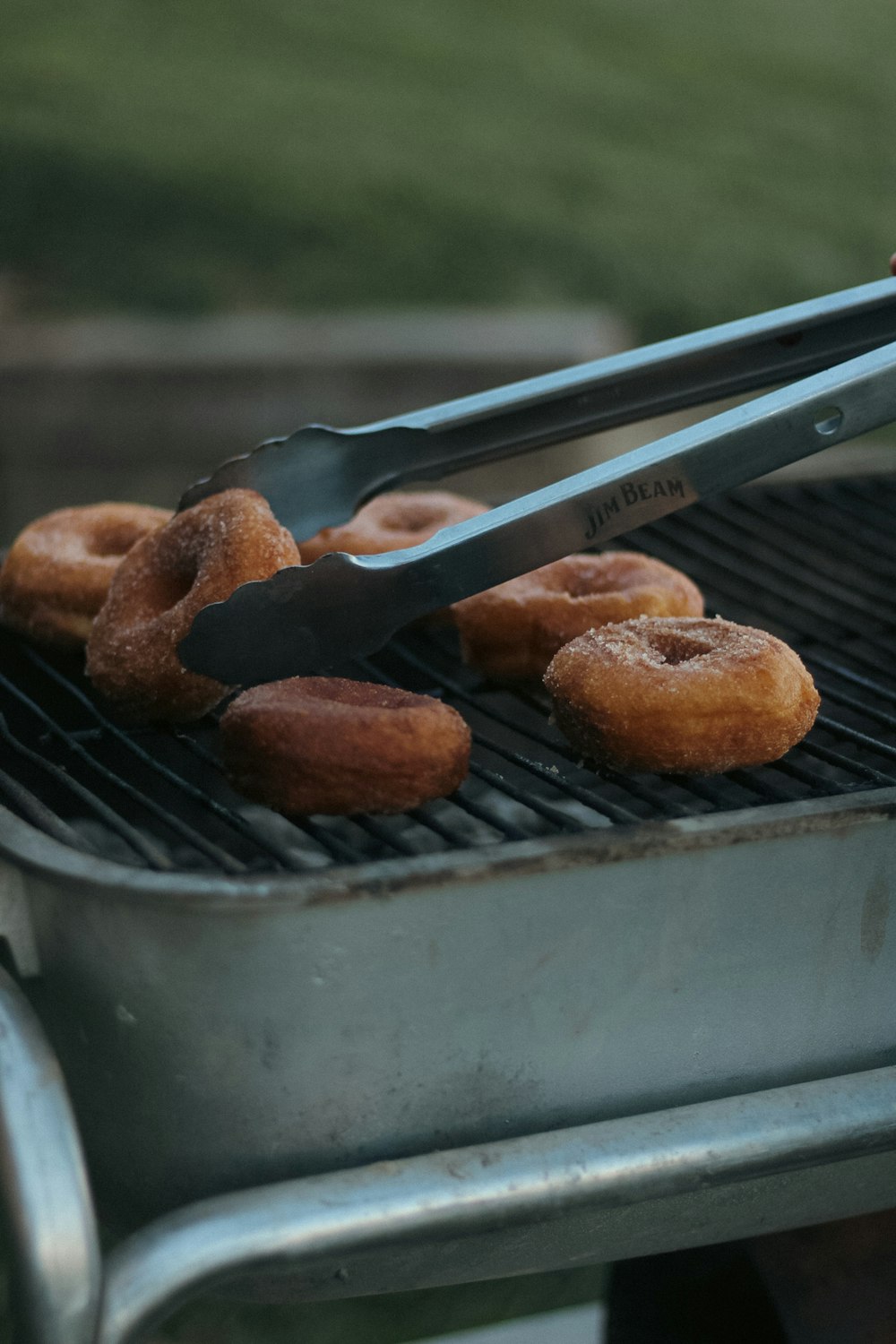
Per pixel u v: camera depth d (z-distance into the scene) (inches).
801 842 31.3
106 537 40.6
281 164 162.9
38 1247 28.6
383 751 32.0
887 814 31.4
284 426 106.9
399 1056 30.7
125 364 103.2
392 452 37.3
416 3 227.0
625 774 33.6
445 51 208.4
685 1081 32.1
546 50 214.1
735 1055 32.2
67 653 39.3
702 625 35.0
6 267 137.4
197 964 29.9
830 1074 32.7
